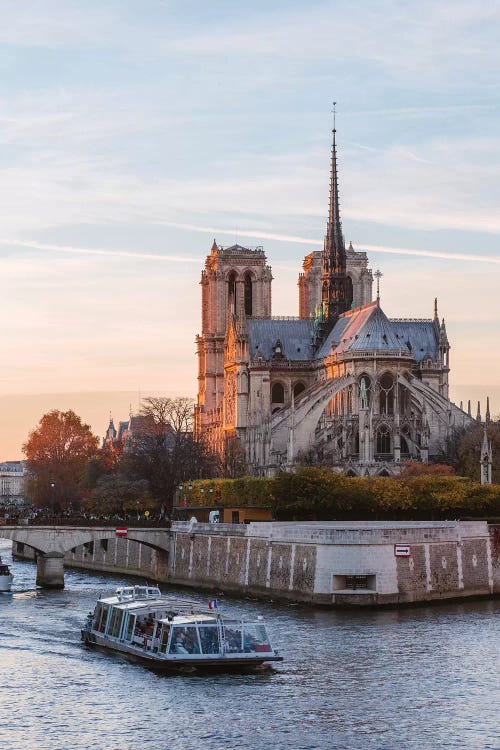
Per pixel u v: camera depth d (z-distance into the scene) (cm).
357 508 19638
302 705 10975
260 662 12344
